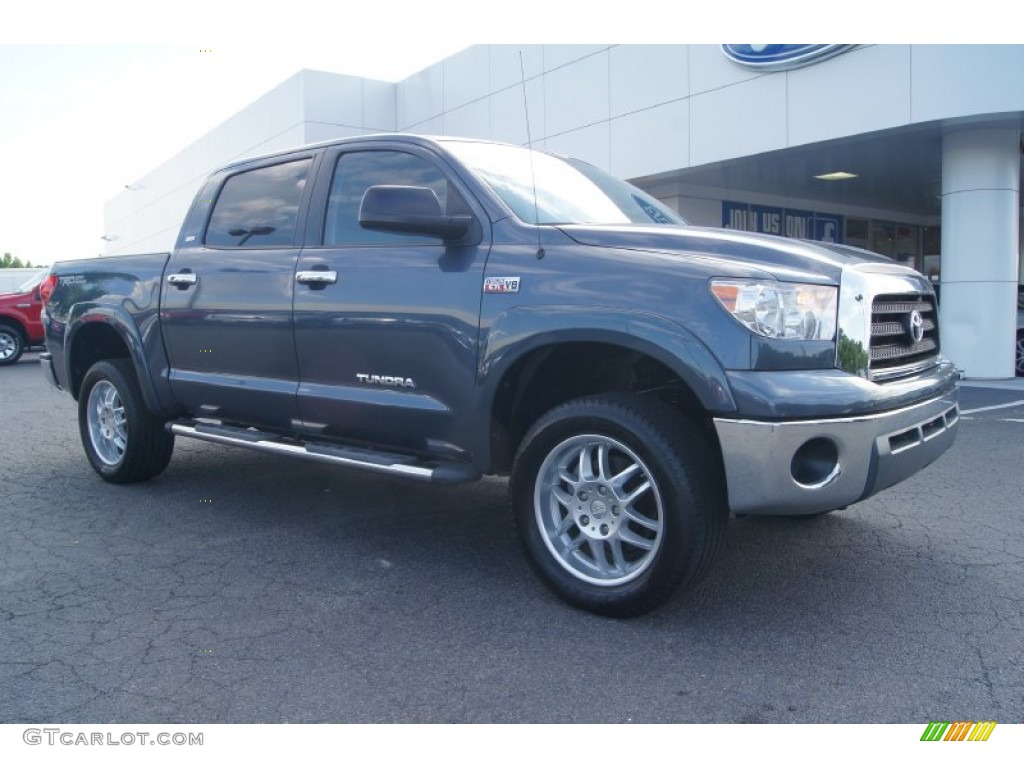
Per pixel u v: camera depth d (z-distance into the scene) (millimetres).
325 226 4531
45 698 2898
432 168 4176
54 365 6164
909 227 21453
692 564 3271
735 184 15781
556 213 4070
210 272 4957
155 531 4754
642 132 14148
